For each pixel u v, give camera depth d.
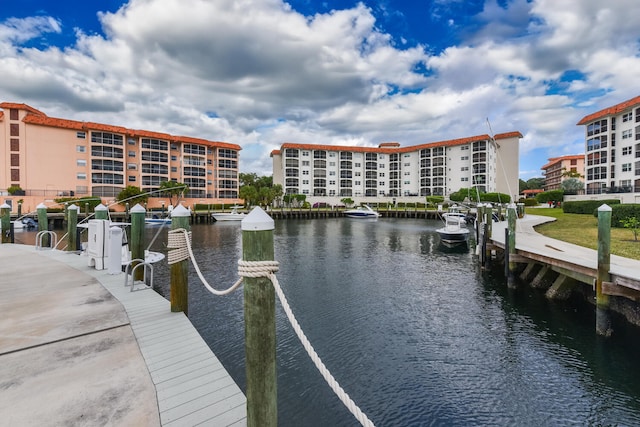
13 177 41.12
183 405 2.63
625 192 32.31
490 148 59.22
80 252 10.42
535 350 7.04
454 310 9.57
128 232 20.12
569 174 67.38
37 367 3.14
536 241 13.47
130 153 50.81
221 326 8.34
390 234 30.52
